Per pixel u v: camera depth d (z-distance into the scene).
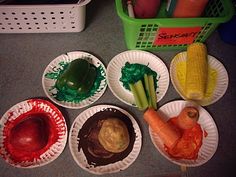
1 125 0.39
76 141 0.39
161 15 0.45
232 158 0.40
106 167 0.38
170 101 0.42
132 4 0.42
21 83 0.43
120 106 0.42
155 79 0.44
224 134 0.41
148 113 0.39
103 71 0.44
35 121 0.38
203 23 0.39
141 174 0.38
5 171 0.37
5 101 0.41
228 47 0.48
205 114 0.42
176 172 0.39
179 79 0.44
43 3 0.40
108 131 0.36
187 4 0.38
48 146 0.38
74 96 0.42
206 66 0.42
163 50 0.46
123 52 0.45
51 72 0.43
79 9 0.40
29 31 0.45
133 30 0.40
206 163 0.39
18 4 0.39
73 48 0.46
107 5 0.50
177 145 0.39
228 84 0.45
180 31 0.41
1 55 0.44
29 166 0.37
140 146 0.39
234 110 0.43
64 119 0.40
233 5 0.42
